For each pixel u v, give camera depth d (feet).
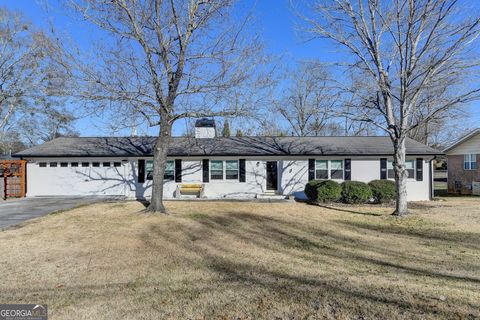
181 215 40.60
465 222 37.24
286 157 62.80
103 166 63.16
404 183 42.16
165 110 39.17
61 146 66.44
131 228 32.40
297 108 120.37
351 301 14.14
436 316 12.63
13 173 62.23
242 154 62.03
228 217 39.50
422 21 38.45
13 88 98.12
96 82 34.99
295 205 51.26
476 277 17.69
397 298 14.46
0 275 18.04
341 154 62.08
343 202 53.62
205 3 37.65
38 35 74.33
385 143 68.08
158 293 15.20
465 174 79.82
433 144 116.98
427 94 53.52
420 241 27.48
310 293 15.11
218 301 14.20
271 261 20.98
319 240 27.71
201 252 23.32
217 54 38.52
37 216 39.91
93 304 13.89
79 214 40.88
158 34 36.45
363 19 41.39
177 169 62.54
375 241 27.40
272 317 12.63
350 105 43.42
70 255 22.38
